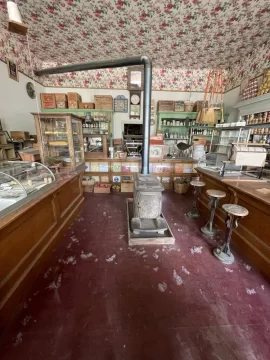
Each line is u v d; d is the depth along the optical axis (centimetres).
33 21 287
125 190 411
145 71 243
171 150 514
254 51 382
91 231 252
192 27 302
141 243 225
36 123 259
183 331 127
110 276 175
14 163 216
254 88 352
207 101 474
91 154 407
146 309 143
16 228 144
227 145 433
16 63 357
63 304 145
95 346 117
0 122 286
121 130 525
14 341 119
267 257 175
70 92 461
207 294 157
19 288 145
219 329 129
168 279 172
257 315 139
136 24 294
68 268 183
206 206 304
